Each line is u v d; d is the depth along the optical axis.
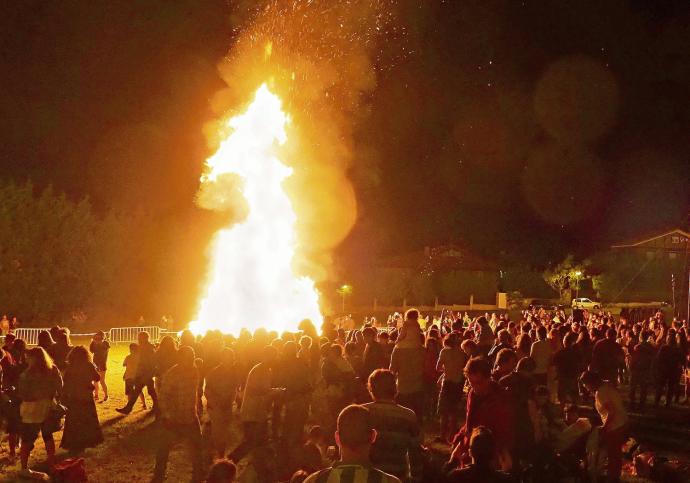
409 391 10.09
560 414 12.90
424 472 5.71
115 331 31.52
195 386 8.89
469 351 11.23
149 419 13.21
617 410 8.59
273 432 10.14
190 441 8.87
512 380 7.17
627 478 9.56
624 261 63.47
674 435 12.61
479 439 4.95
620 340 17.98
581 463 9.05
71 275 42.09
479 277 65.31
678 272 54.34
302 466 6.94
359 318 51.47
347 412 3.98
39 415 9.05
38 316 41.12
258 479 7.75
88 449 10.81
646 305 55.91
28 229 40.59
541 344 13.08
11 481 8.74
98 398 15.70
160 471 8.91
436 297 62.62
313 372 11.36
